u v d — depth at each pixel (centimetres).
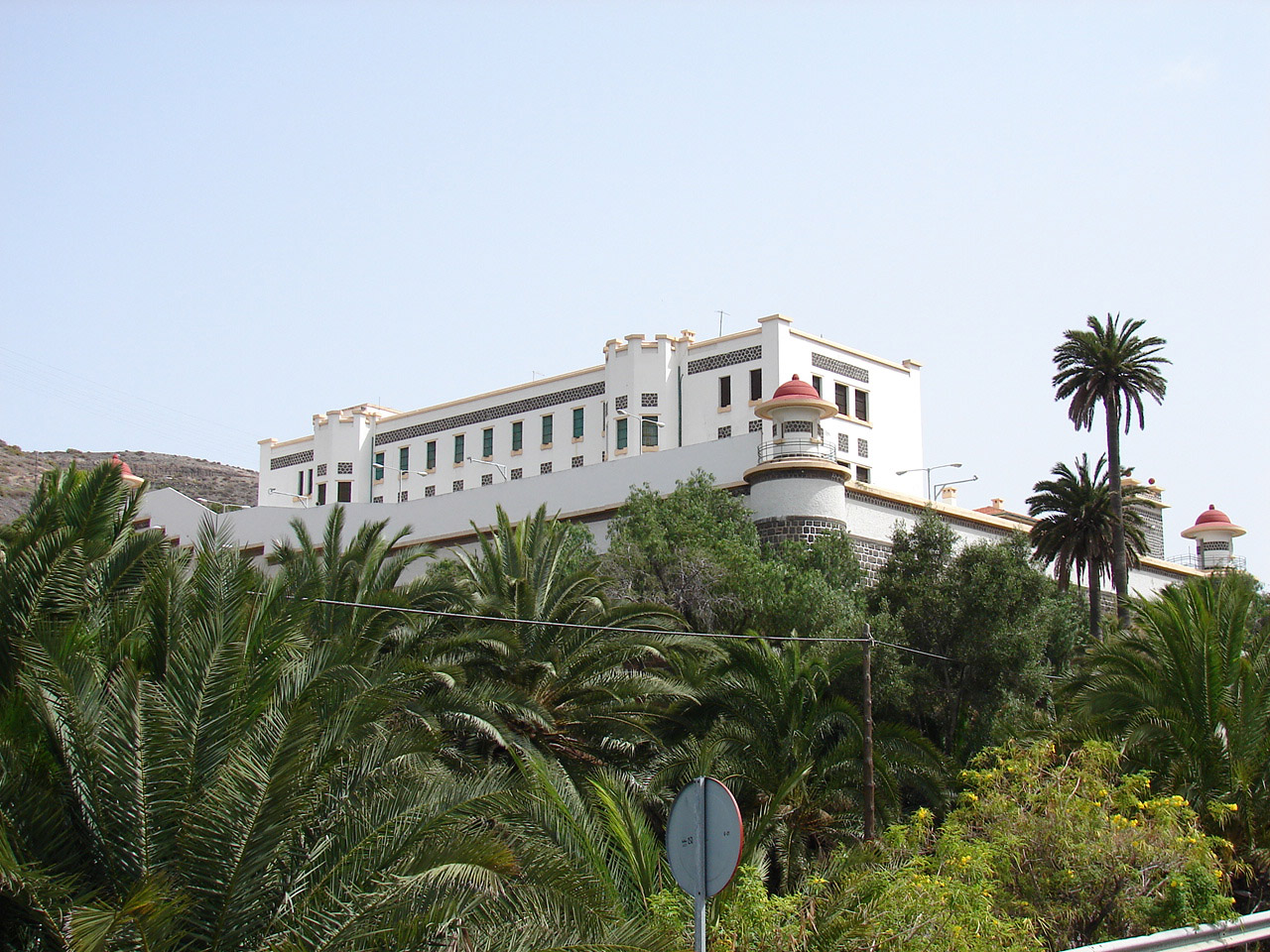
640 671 2783
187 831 1314
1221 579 2655
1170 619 2550
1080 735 2505
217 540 1675
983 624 3203
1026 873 1891
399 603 2603
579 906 1479
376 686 1703
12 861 1150
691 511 3953
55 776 1367
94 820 1355
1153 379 4662
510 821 1723
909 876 1583
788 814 2516
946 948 1452
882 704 3052
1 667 1550
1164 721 2434
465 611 2697
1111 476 4619
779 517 4025
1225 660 2466
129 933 1212
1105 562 4503
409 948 1332
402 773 1599
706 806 1070
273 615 1672
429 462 6619
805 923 1497
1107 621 4391
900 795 2733
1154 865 1852
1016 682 3228
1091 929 1833
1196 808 2322
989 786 2134
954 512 4628
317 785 1462
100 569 1927
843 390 5684
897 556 3512
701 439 5531
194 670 1410
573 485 4753
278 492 6919
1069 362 4781
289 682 1564
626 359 5694
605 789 1859
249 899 1337
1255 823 2352
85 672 1412
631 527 3944
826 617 3347
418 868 1404
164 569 1620
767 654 2634
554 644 2653
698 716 2688
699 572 3519
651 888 1747
